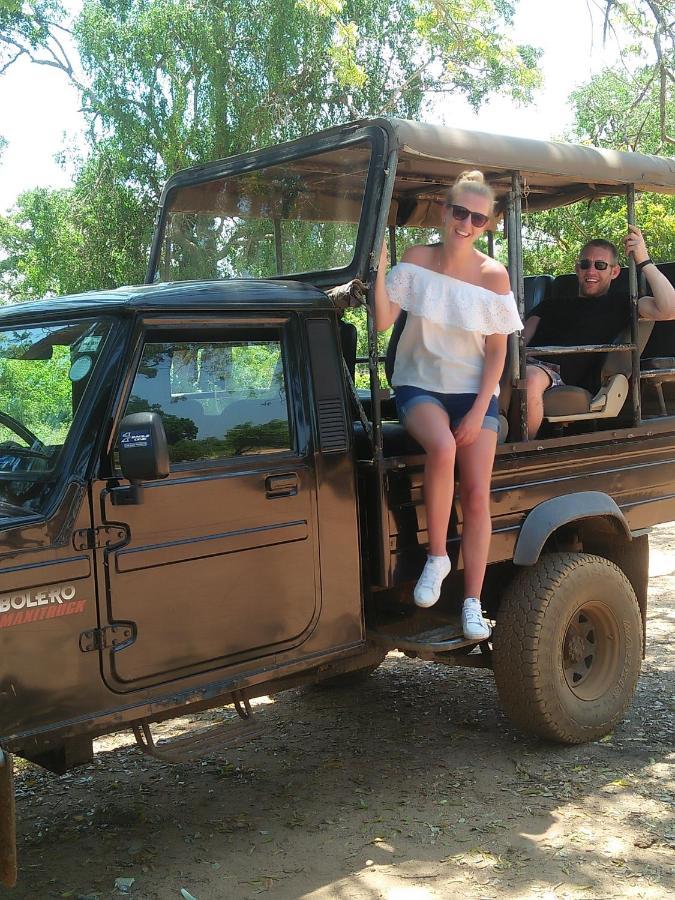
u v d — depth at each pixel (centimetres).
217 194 465
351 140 388
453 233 380
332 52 1806
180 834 364
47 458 306
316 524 356
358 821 368
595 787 391
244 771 425
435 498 377
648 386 512
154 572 312
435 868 328
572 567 427
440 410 384
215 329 335
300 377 357
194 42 2153
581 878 318
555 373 470
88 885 326
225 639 331
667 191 498
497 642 421
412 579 389
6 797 264
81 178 2353
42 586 286
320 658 360
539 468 430
